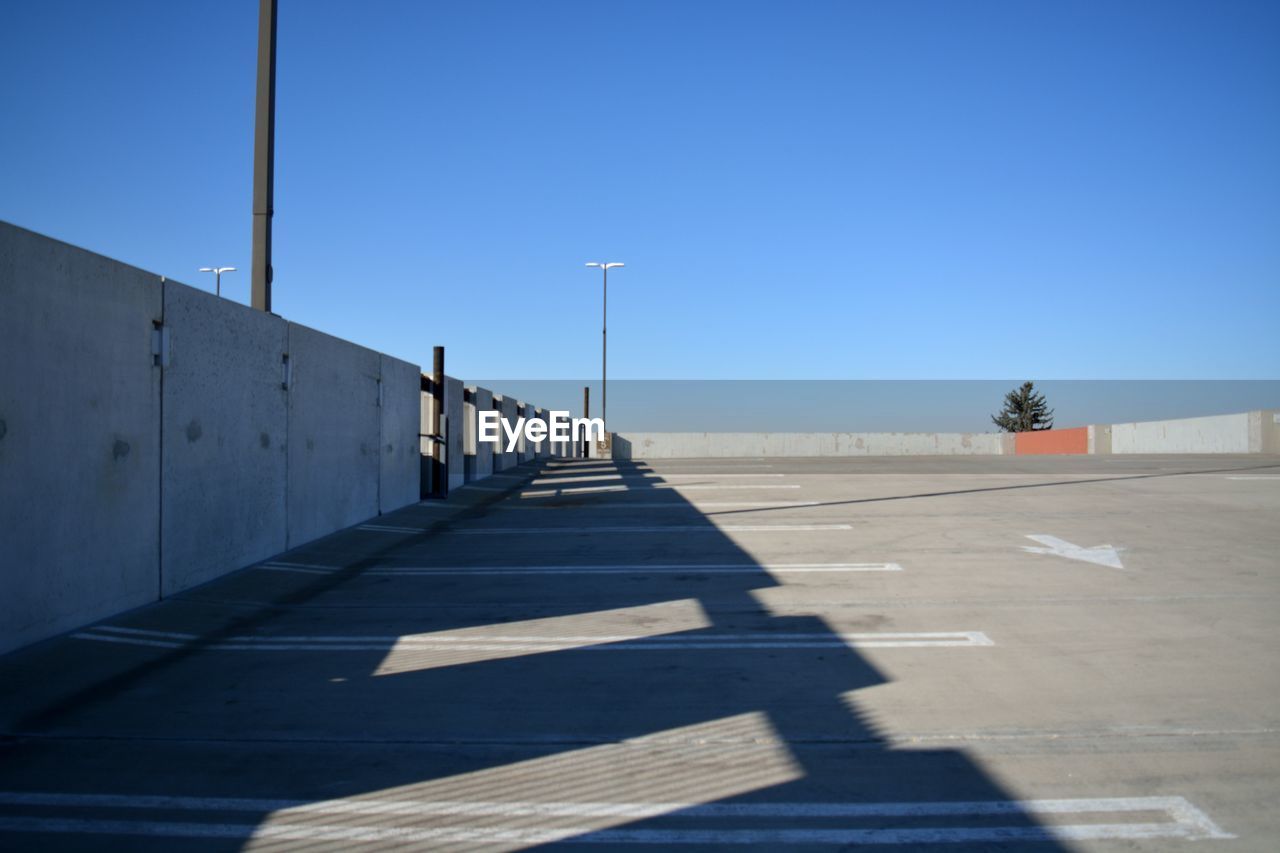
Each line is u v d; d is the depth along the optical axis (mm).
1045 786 4793
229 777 4977
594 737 5586
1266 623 8375
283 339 12289
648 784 4867
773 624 8500
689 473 28812
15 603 7000
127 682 6727
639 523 15984
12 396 6918
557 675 6926
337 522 14555
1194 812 4477
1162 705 6090
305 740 5547
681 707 6145
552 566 11797
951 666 7062
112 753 5316
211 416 10234
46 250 7293
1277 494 18984
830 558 12016
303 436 13086
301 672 7035
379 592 10211
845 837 4230
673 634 8180
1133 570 10945
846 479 24828
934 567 11273
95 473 8008
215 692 6512
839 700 6254
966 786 4801
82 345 7797
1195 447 44094
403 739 5566
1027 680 6680
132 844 4188
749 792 4750
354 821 4441
